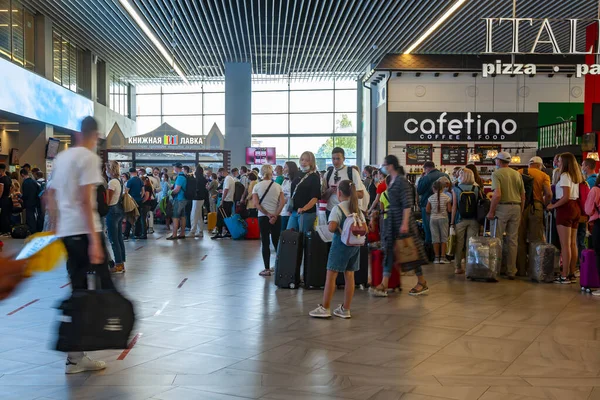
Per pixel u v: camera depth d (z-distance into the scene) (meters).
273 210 8.19
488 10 15.19
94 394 3.47
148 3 15.30
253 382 3.71
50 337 4.82
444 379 3.81
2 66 14.60
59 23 18.34
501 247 8.09
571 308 6.16
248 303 6.32
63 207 3.89
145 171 15.73
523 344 4.71
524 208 8.41
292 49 21.59
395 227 6.69
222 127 30.42
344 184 5.55
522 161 20.55
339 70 25.67
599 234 6.67
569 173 7.61
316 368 4.04
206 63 24.47
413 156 20.69
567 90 20.53
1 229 13.88
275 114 29.30
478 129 20.62
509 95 20.62
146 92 30.64
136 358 4.25
